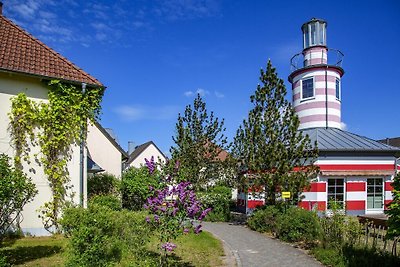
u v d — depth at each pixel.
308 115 26.12
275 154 15.57
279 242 12.77
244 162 17.00
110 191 20.14
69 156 12.41
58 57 13.41
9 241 10.59
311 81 26.30
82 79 12.88
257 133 16.08
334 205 12.84
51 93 12.24
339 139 23.05
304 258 10.10
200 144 20.86
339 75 26.70
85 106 12.77
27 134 11.83
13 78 11.79
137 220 9.37
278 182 15.34
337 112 26.12
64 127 12.32
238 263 9.38
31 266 7.93
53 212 11.90
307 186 15.17
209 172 20.89
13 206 8.98
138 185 19.80
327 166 21.03
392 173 21.72
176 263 8.78
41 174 11.92
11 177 8.31
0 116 11.51
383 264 8.52
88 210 8.57
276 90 16.39
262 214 15.41
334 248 10.13
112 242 8.29
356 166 21.42
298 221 12.75
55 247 9.75
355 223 10.95
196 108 21.22
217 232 15.36
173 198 7.99
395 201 7.03
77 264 7.29
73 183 12.38
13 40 13.16
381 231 9.91
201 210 8.14
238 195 26.62
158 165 8.87
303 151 15.97
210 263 9.31
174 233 7.87
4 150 11.45
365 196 21.33
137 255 8.71
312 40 26.89
